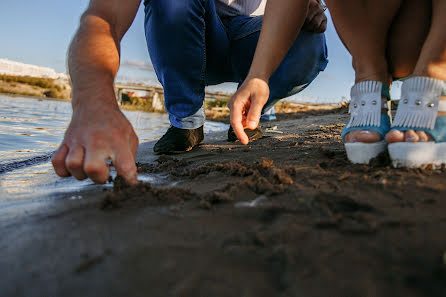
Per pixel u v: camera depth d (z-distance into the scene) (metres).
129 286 0.67
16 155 2.97
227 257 0.76
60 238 0.91
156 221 0.99
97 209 1.13
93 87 1.29
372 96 1.53
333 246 0.78
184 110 2.73
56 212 1.14
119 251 0.81
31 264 0.77
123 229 0.94
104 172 1.13
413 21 1.54
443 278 0.64
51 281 0.70
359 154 1.50
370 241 0.79
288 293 0.63
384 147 1.47
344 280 0.65
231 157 2.25
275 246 0.80
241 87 1.71
